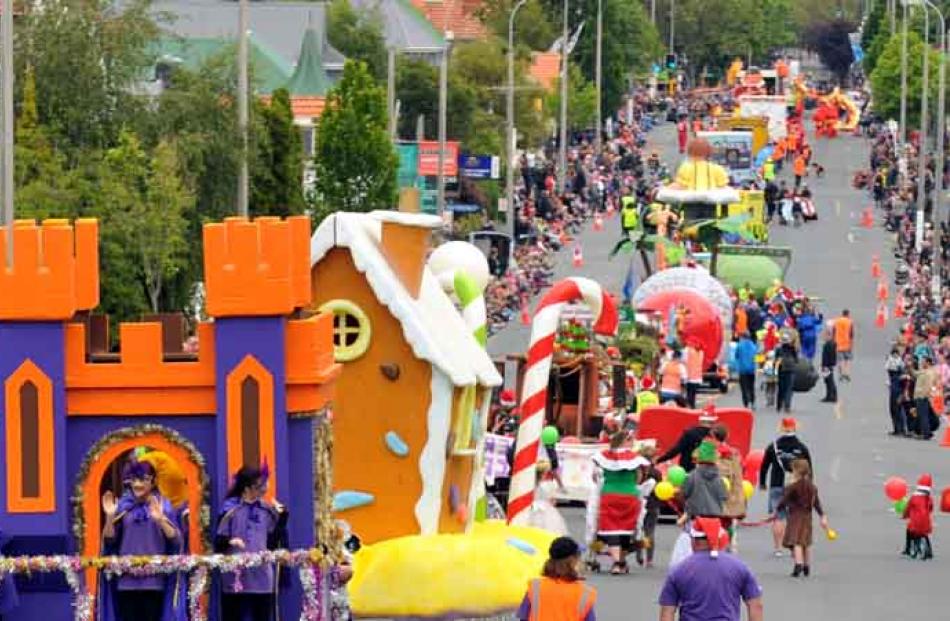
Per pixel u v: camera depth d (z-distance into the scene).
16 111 88.31
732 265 130.12
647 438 66.88
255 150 93.25
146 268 82.94
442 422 47.97
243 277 38.69
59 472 38.75
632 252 140.75
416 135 161.25
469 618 45.06
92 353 39.53
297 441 39.12
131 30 90.75
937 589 56.84
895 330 134.38
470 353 50.28
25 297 38.56
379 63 169.75
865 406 101.88
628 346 88.00
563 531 54.84
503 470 60.41
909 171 199.12
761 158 197.50
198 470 38.94
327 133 117.50
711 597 39.97
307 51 153.25
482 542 45.72
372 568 45.12
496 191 160.62
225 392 38.81
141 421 38.94
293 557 38.31
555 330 56.56
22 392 38.69
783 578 58.12
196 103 92.00
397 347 47.91
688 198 145.75
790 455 64.44
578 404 69.06
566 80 193.62
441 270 55.59
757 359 104.38
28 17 89.31
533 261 144.62
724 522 54.41
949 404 102.25
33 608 38.94
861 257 164.50
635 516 57.38
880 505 72.06
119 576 38.28
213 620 38.53
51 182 82.44
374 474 48.06
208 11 166.62
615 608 52.75
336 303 47.94
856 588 56.81
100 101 89.62
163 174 83.19
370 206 118.00
